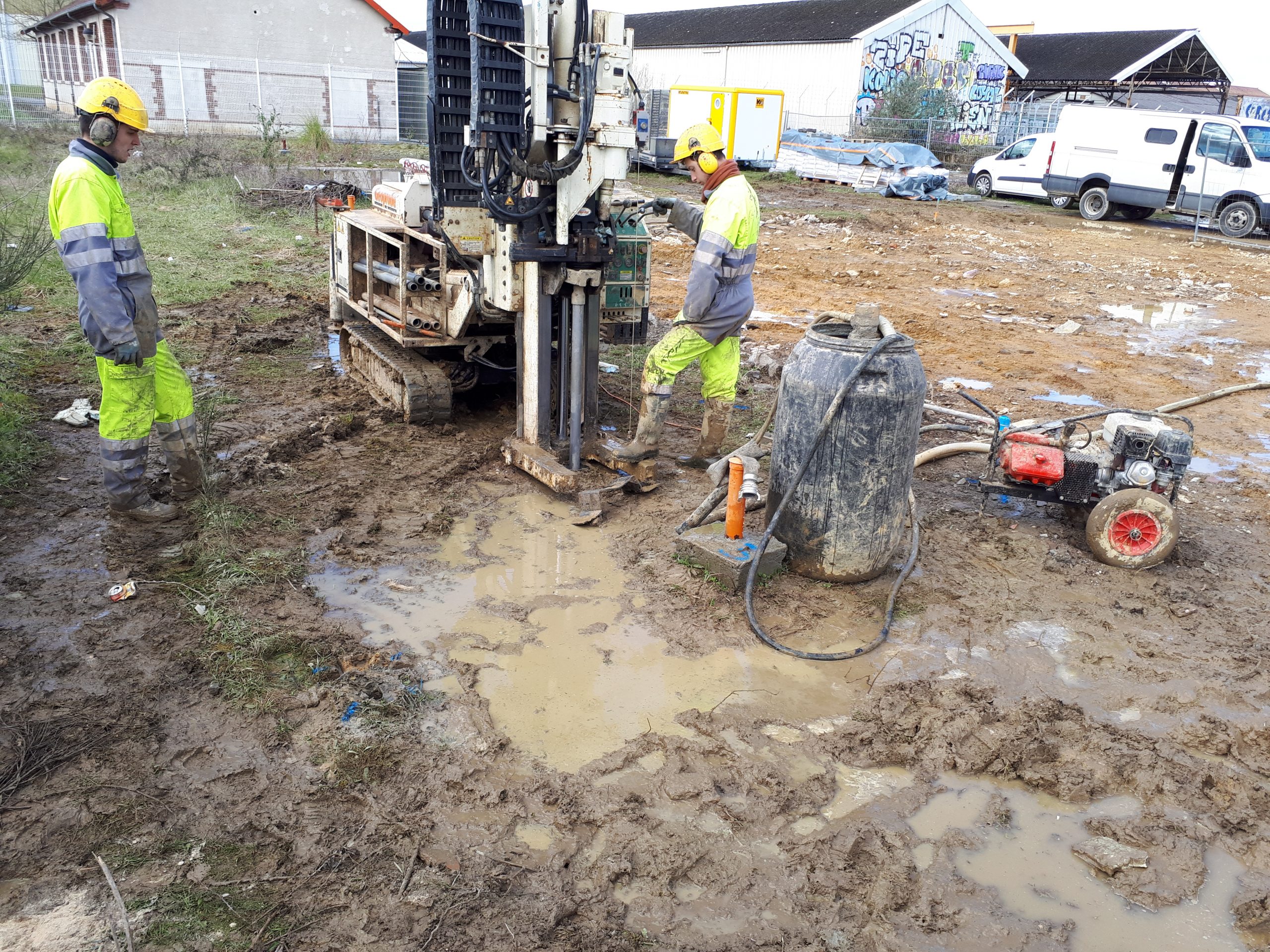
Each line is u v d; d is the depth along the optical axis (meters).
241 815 3.07
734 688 3.96
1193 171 20.09
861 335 4.48
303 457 6.09
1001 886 2.98
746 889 2.91
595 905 2.81
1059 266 15.20
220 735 3.45
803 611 4.56
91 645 3.93
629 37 5.11
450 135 5.55
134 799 3.11
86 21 30.23
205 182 17.59
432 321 6.36
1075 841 3.19
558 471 5.57
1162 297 13.20
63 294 9.69
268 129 23.50
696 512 5.04
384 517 5.36
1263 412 8.02
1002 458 5.40
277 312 9.80
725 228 5.14
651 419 5.67
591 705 3.80
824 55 34.12
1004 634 4.44
